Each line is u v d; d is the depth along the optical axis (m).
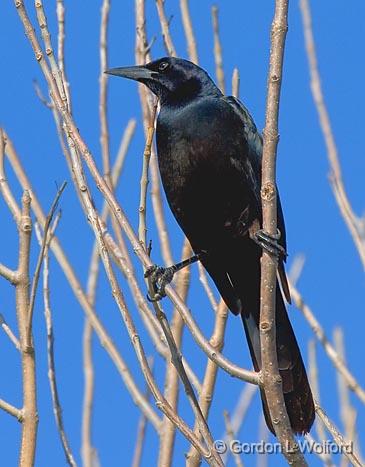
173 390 10.35
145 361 8.35
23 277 8.96
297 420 9.66
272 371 7.94
